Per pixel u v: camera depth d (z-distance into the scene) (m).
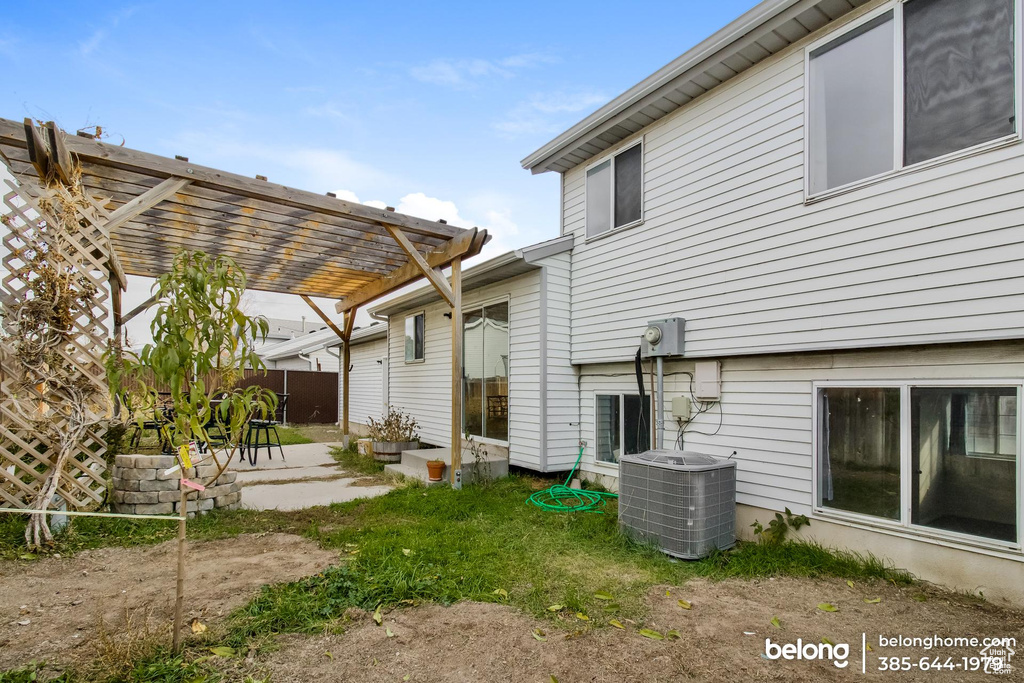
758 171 5.02
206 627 2.92
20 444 4.28
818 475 4.53
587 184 7.16
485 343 8.38
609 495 6.39
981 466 3.65
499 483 7.07
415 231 6.65
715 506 4.49
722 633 3.10
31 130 4.01
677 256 5.80
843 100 4.41
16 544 4.02
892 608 3.47
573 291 7.30
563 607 3.35
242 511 5.45
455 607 3.30
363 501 6.10
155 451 8.93
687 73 5.38
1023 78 3.45
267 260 8.09
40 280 4.36
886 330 4.04
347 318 10.92
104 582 3.52
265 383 16.92
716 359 5.40
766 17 4.62
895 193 4.03
